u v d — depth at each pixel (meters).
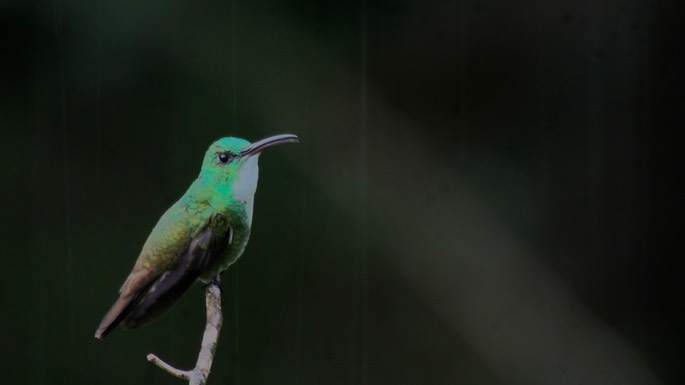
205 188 3.48
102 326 3.47
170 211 3.48
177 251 3.48
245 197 3.48
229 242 3.48
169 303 3.48
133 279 3.48
